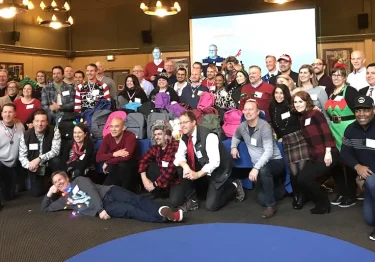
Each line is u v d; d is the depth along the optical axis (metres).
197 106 4.80
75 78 5.74
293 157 3.75
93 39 11.55
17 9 6.63
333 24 9.39
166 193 4.42
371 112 3.17
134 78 5.29
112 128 4.16
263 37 8.54
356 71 4.51
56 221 3.64
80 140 4.30
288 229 1.79
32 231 3.40
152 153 4.10
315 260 1.46
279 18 8.41
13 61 9.53
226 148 4.14
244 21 8.66
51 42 10.88
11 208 4.10
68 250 2.99
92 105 4.95
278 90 3.83
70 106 5.09
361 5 9.14
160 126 3.98
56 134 4.51
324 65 5.03
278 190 4.05
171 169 3.89
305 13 8.23
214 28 8.88
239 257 1.50
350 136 3.33
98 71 5.81
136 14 11.10
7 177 4.40
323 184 4.41
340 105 3.74
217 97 4.98
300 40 8.29
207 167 3.64
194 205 3.92
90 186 3.80
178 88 5.51
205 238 1.70
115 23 11.34
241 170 4.62
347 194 3.85
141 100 5.26
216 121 4.39
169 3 10.17
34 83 6.57
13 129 4.46
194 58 9.07
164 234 1.76
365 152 3.23
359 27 9.16
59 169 4.50
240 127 3.99
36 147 4.48
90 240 3.17
